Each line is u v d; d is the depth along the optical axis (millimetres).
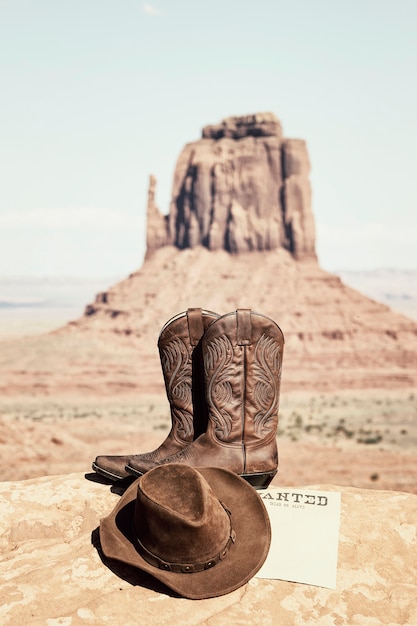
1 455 73562
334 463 85062
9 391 125938
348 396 126062
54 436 83375
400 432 98312
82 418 107125
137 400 125000
